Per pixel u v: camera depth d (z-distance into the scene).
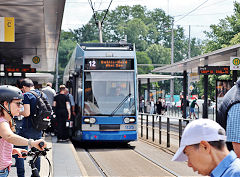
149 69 97.44
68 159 12.38
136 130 16.77
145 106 50.94
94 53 17.11
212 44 56.53
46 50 31.50
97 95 16.81
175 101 66.00
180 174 11.02
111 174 11.23
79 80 17.44
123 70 17.08
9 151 4.70
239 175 2.59
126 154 15.27
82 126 16.62
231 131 3.62
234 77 22.58
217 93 22.98
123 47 17.64
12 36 15.05
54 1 15.51
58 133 17.00
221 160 2.69
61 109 16.95
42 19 19.23
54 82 106.75
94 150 16.59
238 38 47.22
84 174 9.97
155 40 115.31
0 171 4.60
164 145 17.61
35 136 8.46
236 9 56.38
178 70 37.41
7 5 16.33
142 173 11.33
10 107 4.68
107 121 16.61
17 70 27.05
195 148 2.72
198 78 35.84
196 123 2.74
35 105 8.32
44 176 9.49
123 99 16.86
